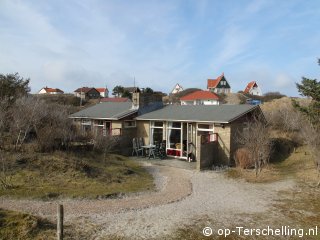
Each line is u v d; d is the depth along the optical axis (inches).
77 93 3358.8
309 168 697.6
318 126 681.0
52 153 648.4
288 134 978.1
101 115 1028.5
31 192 466.0
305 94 722.8
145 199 486.3
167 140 924.0
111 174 611.8
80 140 771.4
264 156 683.4
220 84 3676.2
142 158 887.7
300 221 401.4
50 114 846.5
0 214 352.5
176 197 502.3
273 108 1363.2
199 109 944.3
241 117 843.4
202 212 432.5
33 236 321.7
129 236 343.6
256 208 452.8
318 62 709.9
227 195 521.0
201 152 739.4
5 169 519.2
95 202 456.8
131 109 1027.9
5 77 903.1
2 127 657.6
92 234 343.9
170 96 3233.3
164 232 358.6
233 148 807.1
